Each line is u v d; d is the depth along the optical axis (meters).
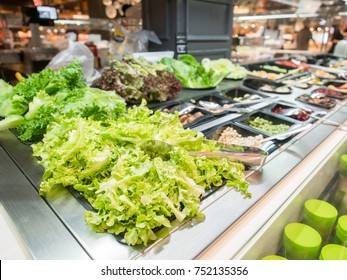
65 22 3.33
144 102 1.22
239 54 3.97
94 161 0.87
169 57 2.58
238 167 1.00
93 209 0.82
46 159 0.97
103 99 1.38
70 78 1.52
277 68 3.31
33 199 0.87
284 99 2.06
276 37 4.59
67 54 2.16
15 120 1.38
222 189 0.92
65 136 1.01
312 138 1.36
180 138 1.00
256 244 0.80
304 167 1.12
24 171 1.02
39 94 1.36
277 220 0.89
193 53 2.95
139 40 2.83
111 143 0.98
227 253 0.72
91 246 0.69
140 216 0.71
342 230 1.01
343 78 2.81
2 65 3.54
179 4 2.65
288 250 0.95
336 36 3.81
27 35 3.79
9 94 1.56
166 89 1.84
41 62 3.29
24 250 0.70
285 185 1.00
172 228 0.76
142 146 0.99
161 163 0.86
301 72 3.09
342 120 1.63
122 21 3.31
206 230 0.76
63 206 0.83
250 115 1.67
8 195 0.88
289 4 3.54
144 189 0.77
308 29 4.09
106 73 1.79
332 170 1.34
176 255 0.68
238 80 2.67
